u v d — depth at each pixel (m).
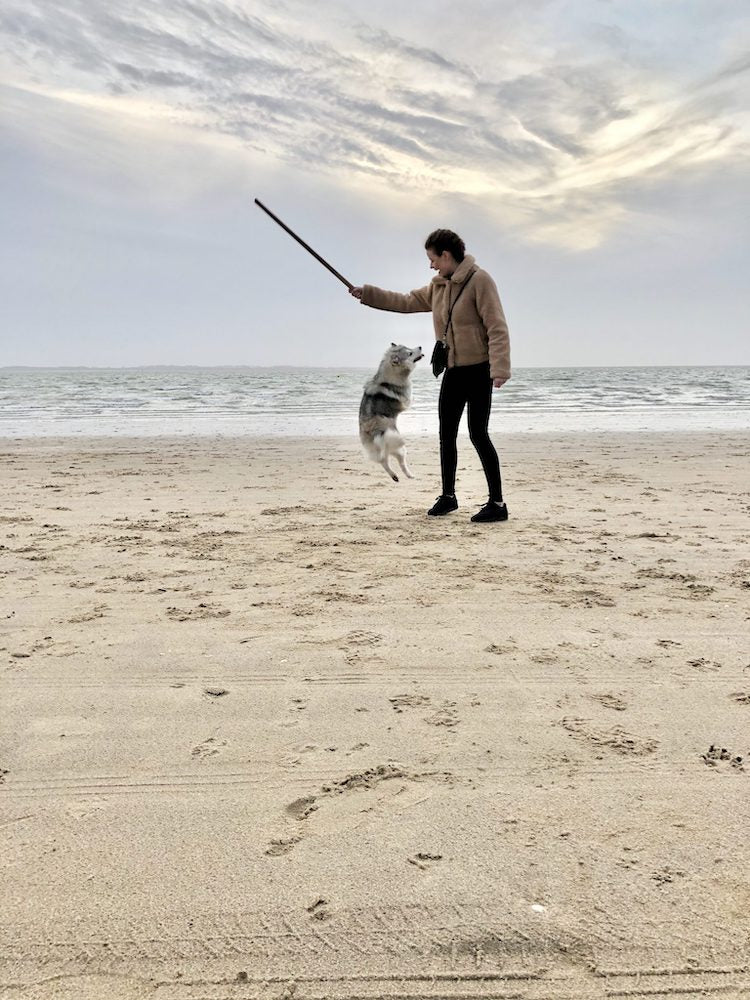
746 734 2.11
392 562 4.08
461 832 1.65
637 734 2.12
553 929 1.35
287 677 2.54
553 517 5.37
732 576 3.76
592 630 2.98
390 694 2.40
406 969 1.27
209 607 3.30
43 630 3.01
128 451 10.08
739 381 39.41
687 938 1.33
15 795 1.82
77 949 1.32
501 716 2.24
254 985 1.25
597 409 18.75
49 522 5.25
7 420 15.98
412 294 5.48
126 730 2.16
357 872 1.52
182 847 1.61
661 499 6.14
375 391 6.76
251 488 6.89
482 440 5.12
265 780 1.89
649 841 1.61
